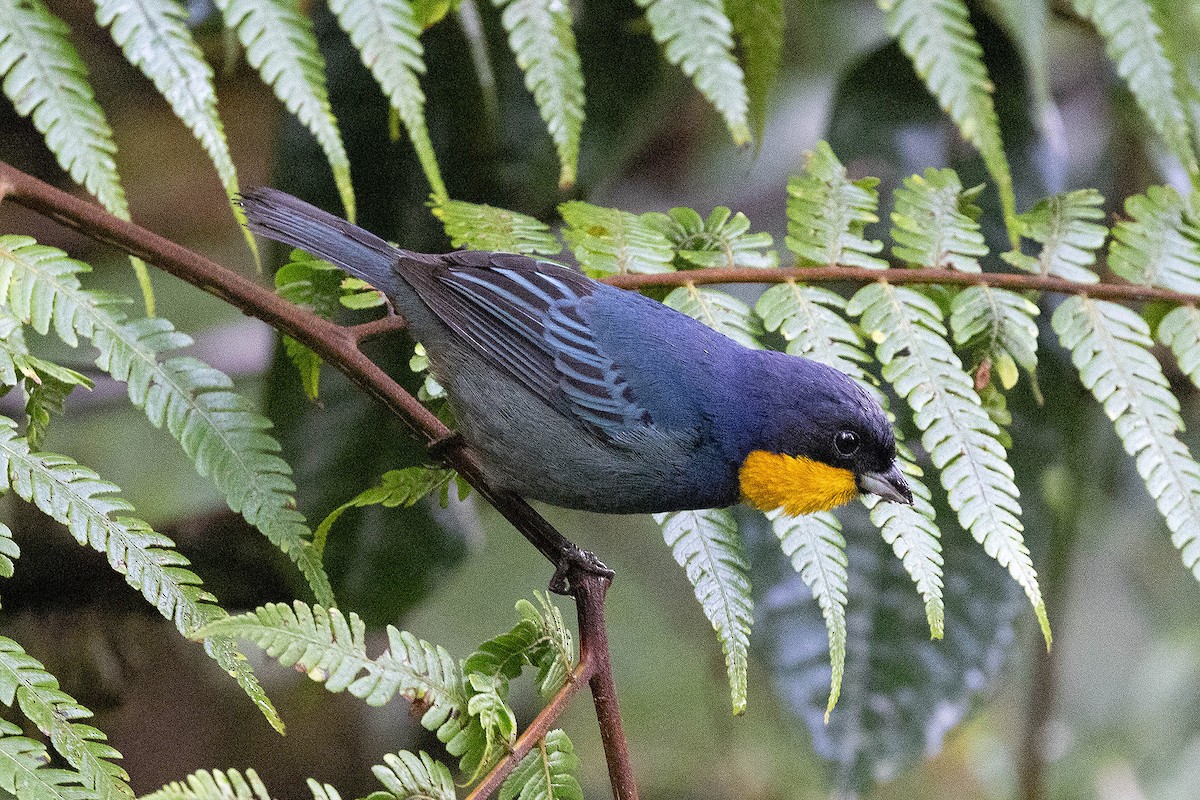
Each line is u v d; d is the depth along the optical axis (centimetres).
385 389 737
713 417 821
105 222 669
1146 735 1429
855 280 841
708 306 855
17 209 1352
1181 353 841
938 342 812
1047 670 1236
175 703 1211
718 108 816
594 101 1085
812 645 1007
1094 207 874
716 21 822
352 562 1029
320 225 841
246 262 1477
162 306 1318
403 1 768
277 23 743
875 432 793
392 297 842
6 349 627
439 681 598
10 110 1338
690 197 1545
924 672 1002
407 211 1050
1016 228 862
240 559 1135
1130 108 1136
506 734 594
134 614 1112
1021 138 1072
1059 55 1288
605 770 1399
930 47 852
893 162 1082
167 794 503
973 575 1012
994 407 845
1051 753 1355
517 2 800
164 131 1520
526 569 1351
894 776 986
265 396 1013
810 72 1531
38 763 524
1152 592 1488
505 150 1059
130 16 714
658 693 1429
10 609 1070
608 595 1468
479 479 770
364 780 1269
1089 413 1094
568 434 837
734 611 716
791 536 730
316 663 573
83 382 641
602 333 830
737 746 1396
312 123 744
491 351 830
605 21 1081
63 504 590
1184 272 859
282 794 1238
